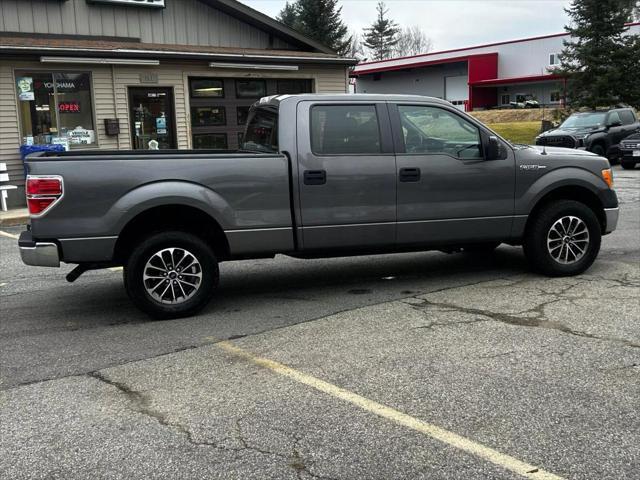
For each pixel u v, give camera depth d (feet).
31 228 17.02
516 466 9.71
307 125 18.53
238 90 52.08
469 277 21.90
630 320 16.56
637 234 29.66
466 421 11.20
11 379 13.74
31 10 45.57
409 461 9.95
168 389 13.00
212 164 17.61
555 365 13.64
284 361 14.39
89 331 17.07
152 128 48.44
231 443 10.68
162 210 17.60
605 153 65.26
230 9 53.52
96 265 17.88
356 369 13.75
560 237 21.18
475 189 20.04
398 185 19.21
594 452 10.06
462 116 20.02
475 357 14.24
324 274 23.11
